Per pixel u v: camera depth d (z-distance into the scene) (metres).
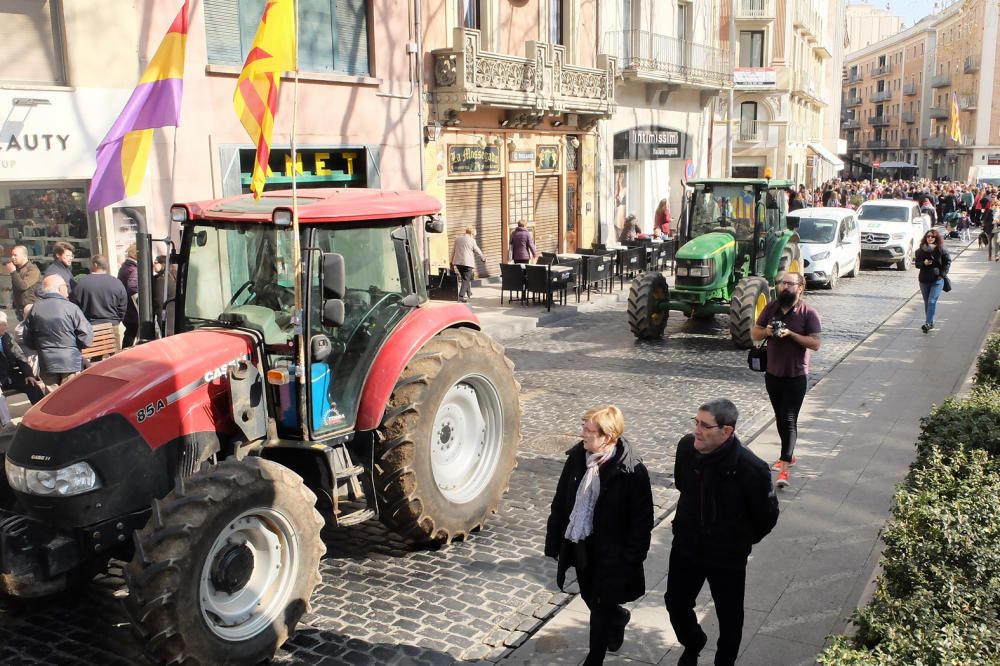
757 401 10.41
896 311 16.77
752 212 14.66
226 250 5.83
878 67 105.50
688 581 4.50
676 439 8.95
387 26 16.30
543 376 11.84
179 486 4.61
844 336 14.20
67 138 11.22
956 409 6.69
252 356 5.50
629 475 4.43
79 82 11.34
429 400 6.05
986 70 73.50
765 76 38.66
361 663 4.87
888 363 12.22
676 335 14.78
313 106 14.96
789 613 5.33
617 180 26.36
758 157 41.56
